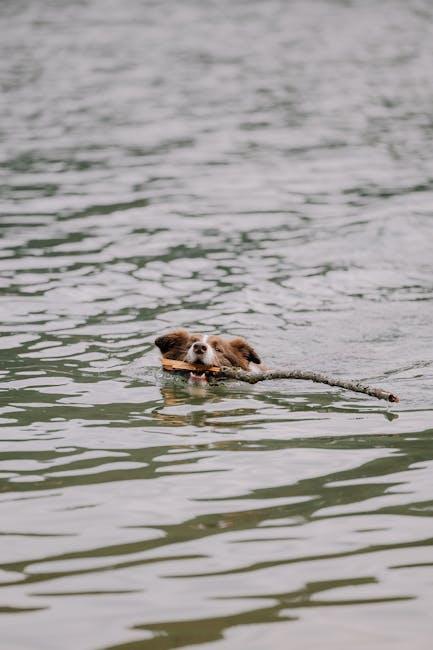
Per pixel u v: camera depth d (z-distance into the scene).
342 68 126.50
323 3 185.00
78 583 18.36
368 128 91.12
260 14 172.50
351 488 23.03
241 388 32.62
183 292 44.72
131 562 19.22
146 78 117.38
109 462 25.02
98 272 47.81
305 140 85.62
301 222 58.62
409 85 115.00
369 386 30.28
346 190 67.12
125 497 22.59
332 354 36.56
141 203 63.44
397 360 35.66
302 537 20.31
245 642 16.25
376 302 43.56
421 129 90.38
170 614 17.17
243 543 20.05
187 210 61.66
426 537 20.23
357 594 17.84
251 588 18.11
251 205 63.06
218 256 51.25
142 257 50.88
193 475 24.03
